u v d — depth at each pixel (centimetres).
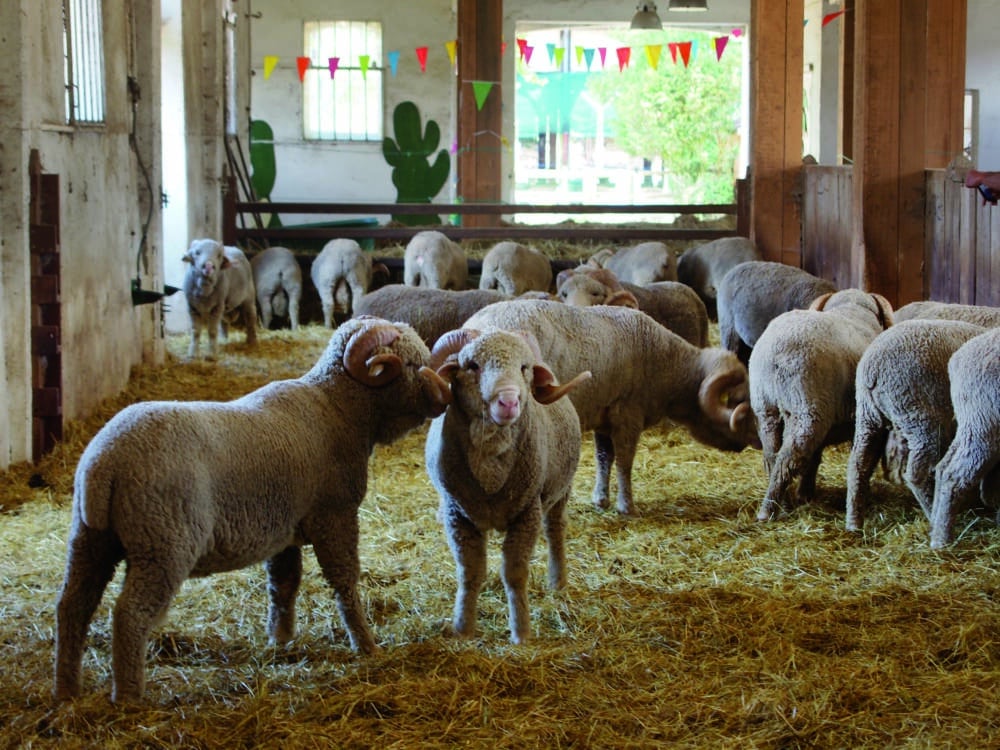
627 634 539
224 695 466
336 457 497
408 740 432
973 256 1047
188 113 1562
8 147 844
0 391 815
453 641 519
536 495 518
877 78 1131
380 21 2142
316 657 509
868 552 669
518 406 462
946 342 676
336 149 2177
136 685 441
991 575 622
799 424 725
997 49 2344
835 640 536
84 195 1020
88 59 1051
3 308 826
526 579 525
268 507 467
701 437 786
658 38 3875
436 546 676
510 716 454
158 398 1124
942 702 468
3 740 428
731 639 539
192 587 591
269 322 1614
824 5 2470
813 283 1116
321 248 1850
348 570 504
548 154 3894
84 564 445
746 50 2678
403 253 1788
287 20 2131
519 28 2775
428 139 2181
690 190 3869
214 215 1655
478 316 714
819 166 1448
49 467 850
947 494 660
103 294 1084
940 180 1108
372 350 498
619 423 749
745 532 711
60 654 449
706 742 437
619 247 1738
